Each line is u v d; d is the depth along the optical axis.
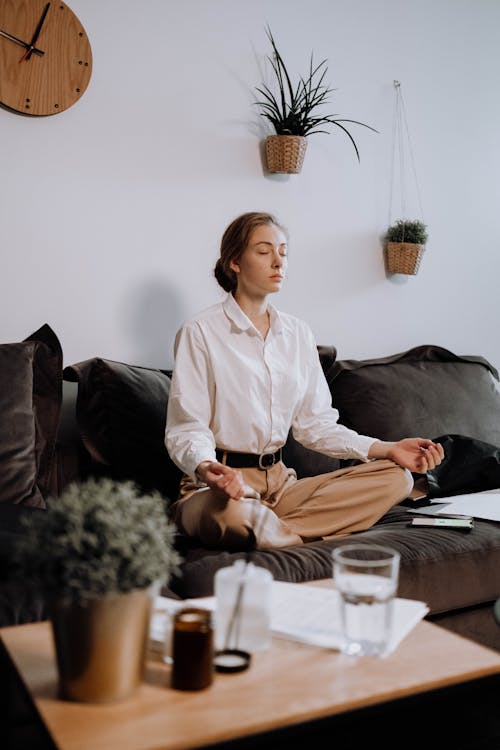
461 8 3.19
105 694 0.89
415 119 3.10
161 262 2.57
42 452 2.02
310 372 2.29
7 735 1.07
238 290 2.20
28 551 0.89
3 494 1.84
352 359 2.93
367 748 1.44
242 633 1.04
